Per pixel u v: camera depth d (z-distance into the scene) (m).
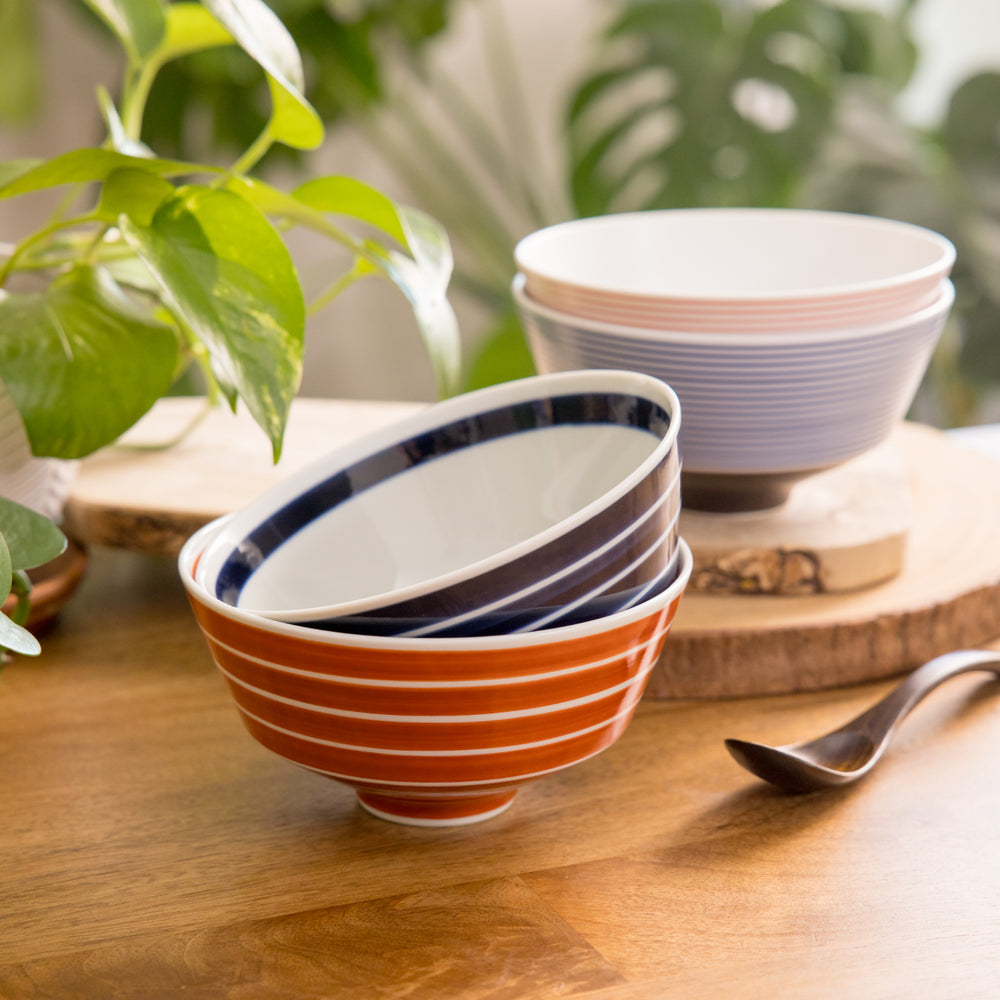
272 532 0.50
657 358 0.59
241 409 0.85
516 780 0.41
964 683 0.60
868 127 1.65
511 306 1.85
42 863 0.44
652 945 0.39
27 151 1.89
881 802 0.48
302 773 0.51
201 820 0.47
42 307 0.54
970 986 0.37
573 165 1.74
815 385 0.59
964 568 0.65
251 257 0.48
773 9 1.66
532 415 0.52
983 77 1.63
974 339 1.62
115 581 0.71
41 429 0.53
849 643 0.59
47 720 0.55
